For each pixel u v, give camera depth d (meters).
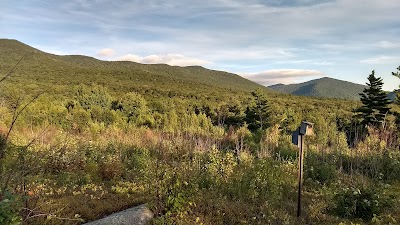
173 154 12.38
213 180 7.55
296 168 9.35
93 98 39.62
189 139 15.34
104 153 12.00
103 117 25.89
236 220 5.88
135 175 9.16
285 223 5.65
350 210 6.29
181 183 5.73
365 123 28.80
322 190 7.79
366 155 10.84
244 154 11.30
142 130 20.83
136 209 6.01
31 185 6.75
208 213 6.00
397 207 6.55
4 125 14.13
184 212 5.53
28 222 5.20
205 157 10.36
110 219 5.58
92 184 8.17
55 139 12.66
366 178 8.72
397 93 16.45
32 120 18.00
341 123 30.84
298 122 36.84
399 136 12.95
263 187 7.04
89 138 15.60
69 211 6.11
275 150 13.17
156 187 5.79
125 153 12.40
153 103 45.25
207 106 48.66
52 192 7.16
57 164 9.27
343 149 12.36
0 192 3.40
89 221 5.89
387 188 8.00
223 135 19.73
